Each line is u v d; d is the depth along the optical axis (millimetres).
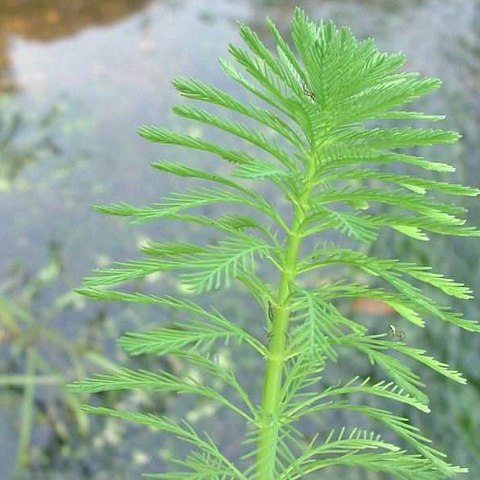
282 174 832
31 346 3572
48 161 4504
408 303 881
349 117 850
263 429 965
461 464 3287
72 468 3236
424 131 853
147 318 3727
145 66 5309
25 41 5504
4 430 3330
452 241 4098
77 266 3934
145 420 982
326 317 783
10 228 4113
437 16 6055
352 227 742
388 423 955
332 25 812
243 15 5945
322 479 3172
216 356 1044
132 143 4668
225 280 720
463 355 3664
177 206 853
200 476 969
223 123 868
